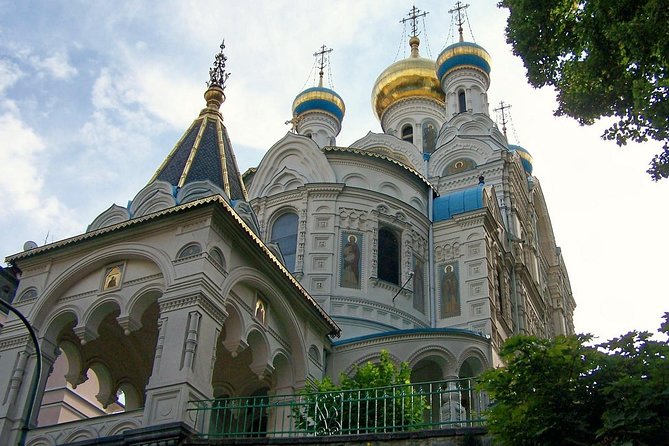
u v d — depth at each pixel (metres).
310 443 14.91
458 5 54.38
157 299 19.84
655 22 14.45
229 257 19.91
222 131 24.98
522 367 12.41
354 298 30.25
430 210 34.88
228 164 23.86
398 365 26.05
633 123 15.81
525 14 17.14
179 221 19.73
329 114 49.88
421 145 51.03
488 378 12.78
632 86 15.31
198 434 16.36
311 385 21.66
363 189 32.75
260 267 21.27
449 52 50.88
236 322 20.17
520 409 12.01
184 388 16.92
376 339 26.48
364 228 32.12
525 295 39.03
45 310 20.72
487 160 42.78
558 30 17.05
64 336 21.98
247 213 22.25
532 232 46.47
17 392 19.45
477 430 14.02
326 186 32.59
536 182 50.72
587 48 16.53
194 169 22.73
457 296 32.09
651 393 11.26
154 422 16.75
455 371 26.53
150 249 19.77
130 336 23.95
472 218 33.47
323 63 53.31
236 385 24.83
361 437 14.66
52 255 21.41
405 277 31.86
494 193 38.66
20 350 20.06
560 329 48.69
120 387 23.98
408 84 53.47
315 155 33.91
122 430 17.66
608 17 15.72
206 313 18.38
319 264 30.95
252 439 15.31
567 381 12.12
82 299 20.50
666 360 11.45
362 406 17.42
